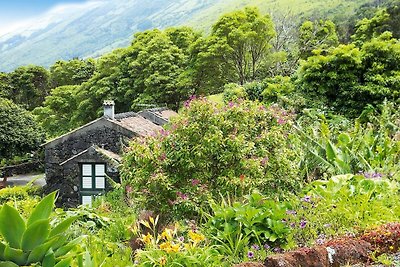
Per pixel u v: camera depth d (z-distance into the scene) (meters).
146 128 18.95
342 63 15.99
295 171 7.39
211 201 6.54
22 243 3.49
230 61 28.38
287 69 27.03
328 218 5.68
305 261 4.68
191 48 29.56
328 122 13.70
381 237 5.16
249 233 5.47
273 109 7.90
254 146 7.29
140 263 5.10
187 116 7.30
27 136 30.23
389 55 16.09
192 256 4.83
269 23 27.59
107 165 16.69
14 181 28.38
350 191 6.45
